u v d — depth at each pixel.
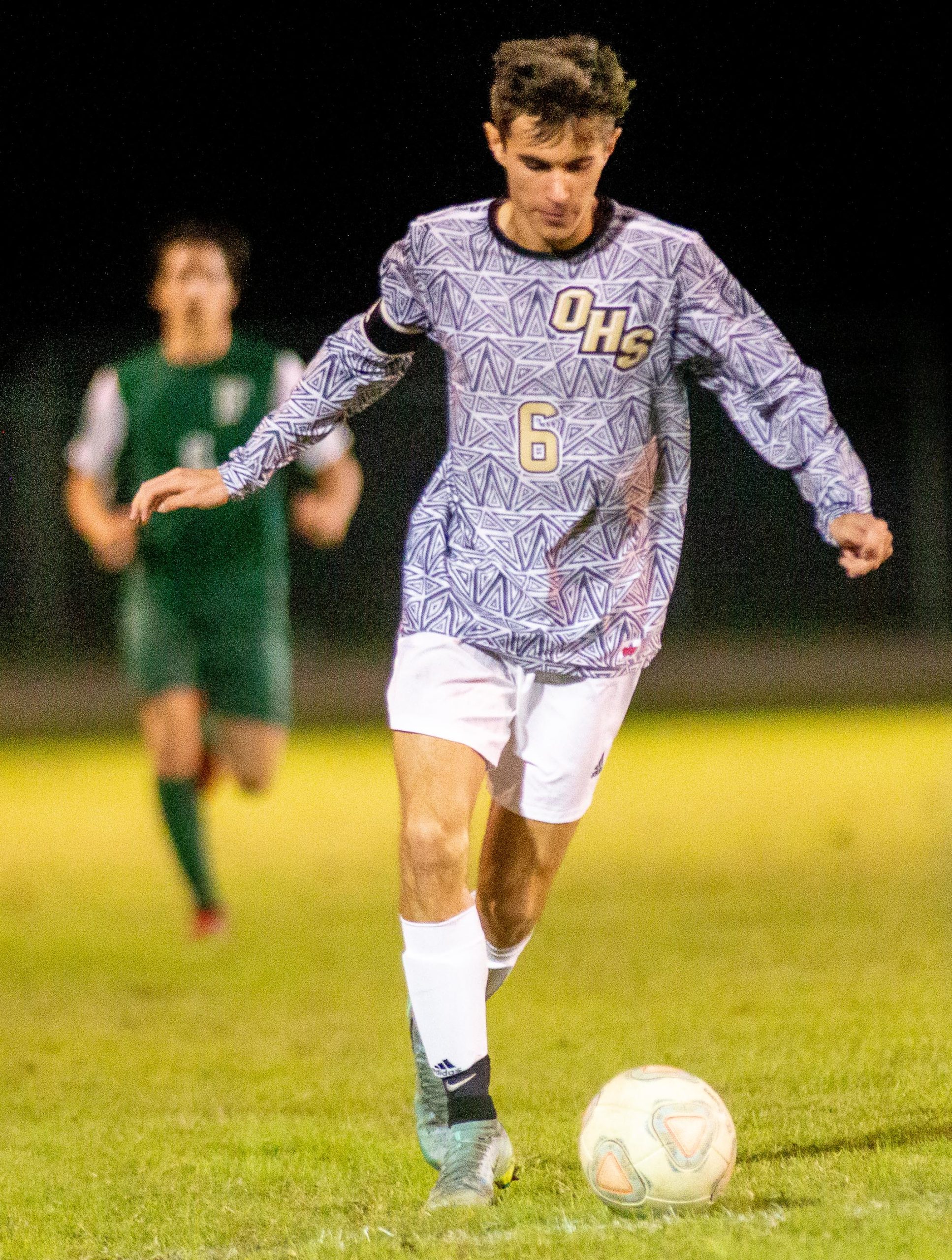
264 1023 24.02
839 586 83.12
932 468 83.88
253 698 32.09
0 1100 19.88
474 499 14.37
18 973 28.78
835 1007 21.94
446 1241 12.16
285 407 15.01
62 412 77.38
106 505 31.69
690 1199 12.60
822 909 30.61
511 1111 17.72
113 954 30.17
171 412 31.23
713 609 82.56
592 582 14.43
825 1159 14.08
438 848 14.03
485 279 13.77
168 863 40.34
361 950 29.53
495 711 14.56
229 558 31.47
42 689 74.81
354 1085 19.61
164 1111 18.73
